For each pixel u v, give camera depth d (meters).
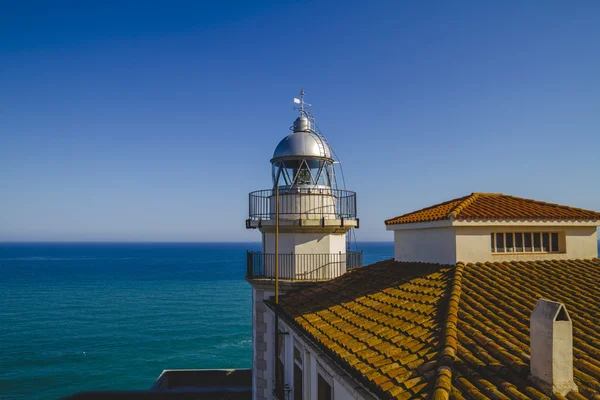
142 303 85.69
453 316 9.21
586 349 7.95
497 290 10.77
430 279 12.43
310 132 20.11
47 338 57.00
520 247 13.52
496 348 7.72
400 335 9.23
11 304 84.38
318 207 18.70
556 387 6.39
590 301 10.23
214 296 95.31
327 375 10.40
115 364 46.31
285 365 15.19
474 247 12.95
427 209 17.22
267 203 19.19
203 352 51.25
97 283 120.62
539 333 6.66
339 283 15.88
